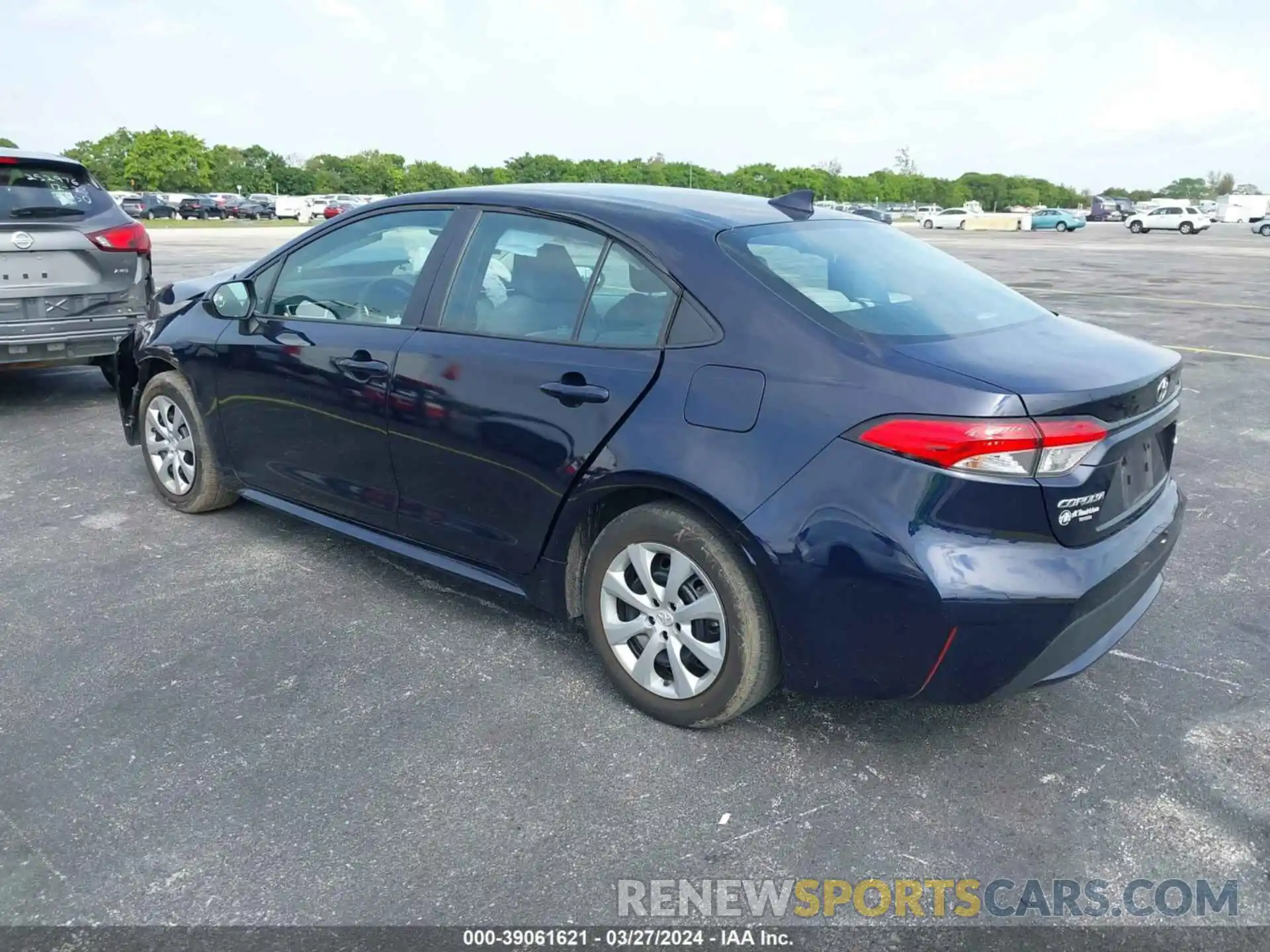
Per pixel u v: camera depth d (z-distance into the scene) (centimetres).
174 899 234
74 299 659
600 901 236
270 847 252
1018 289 1795
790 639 276
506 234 345
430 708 320
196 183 8075
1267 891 243
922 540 253
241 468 444
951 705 302
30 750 293
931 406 253
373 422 368
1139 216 5600
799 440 267
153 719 311
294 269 413
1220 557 464
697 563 289
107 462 580
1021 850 257
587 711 319
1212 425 723
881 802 276
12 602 392
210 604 394
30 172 654
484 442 333
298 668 344
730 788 281
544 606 342
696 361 288
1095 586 259
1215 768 294
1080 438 254
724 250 300
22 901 232
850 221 366
